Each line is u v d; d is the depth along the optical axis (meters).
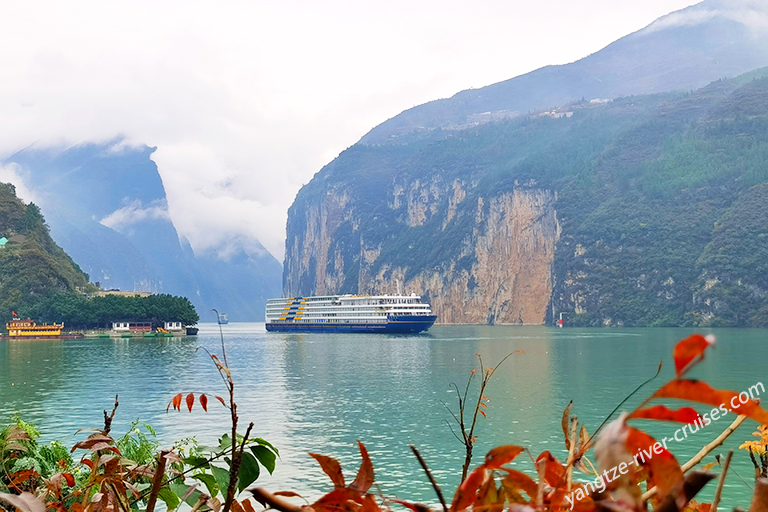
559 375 80.19
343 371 88.25
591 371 84.88
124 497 3.10
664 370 84.06
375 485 1.76
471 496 1.62
